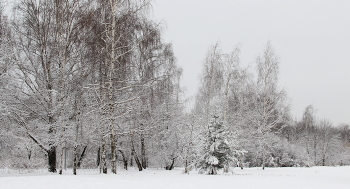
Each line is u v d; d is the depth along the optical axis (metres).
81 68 17.28
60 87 16.55
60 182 10.74
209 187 11.40
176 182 12.77
